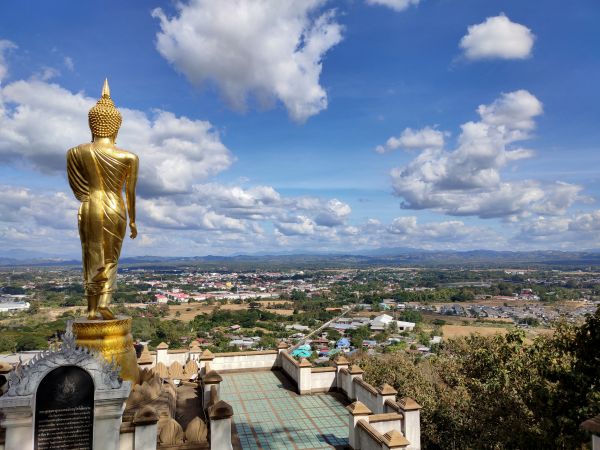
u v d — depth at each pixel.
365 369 36.88
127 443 11.93
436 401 30.86
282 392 20.33
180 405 16.59
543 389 14.70
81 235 15.16
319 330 135.62
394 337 124.94
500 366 18.42
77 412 11.39
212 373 16.08
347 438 15.80
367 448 13.87
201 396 17.11
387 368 37.25
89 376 11.47
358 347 107.19
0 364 15.90
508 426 17.05
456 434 27.88
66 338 11.52
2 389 13.73
